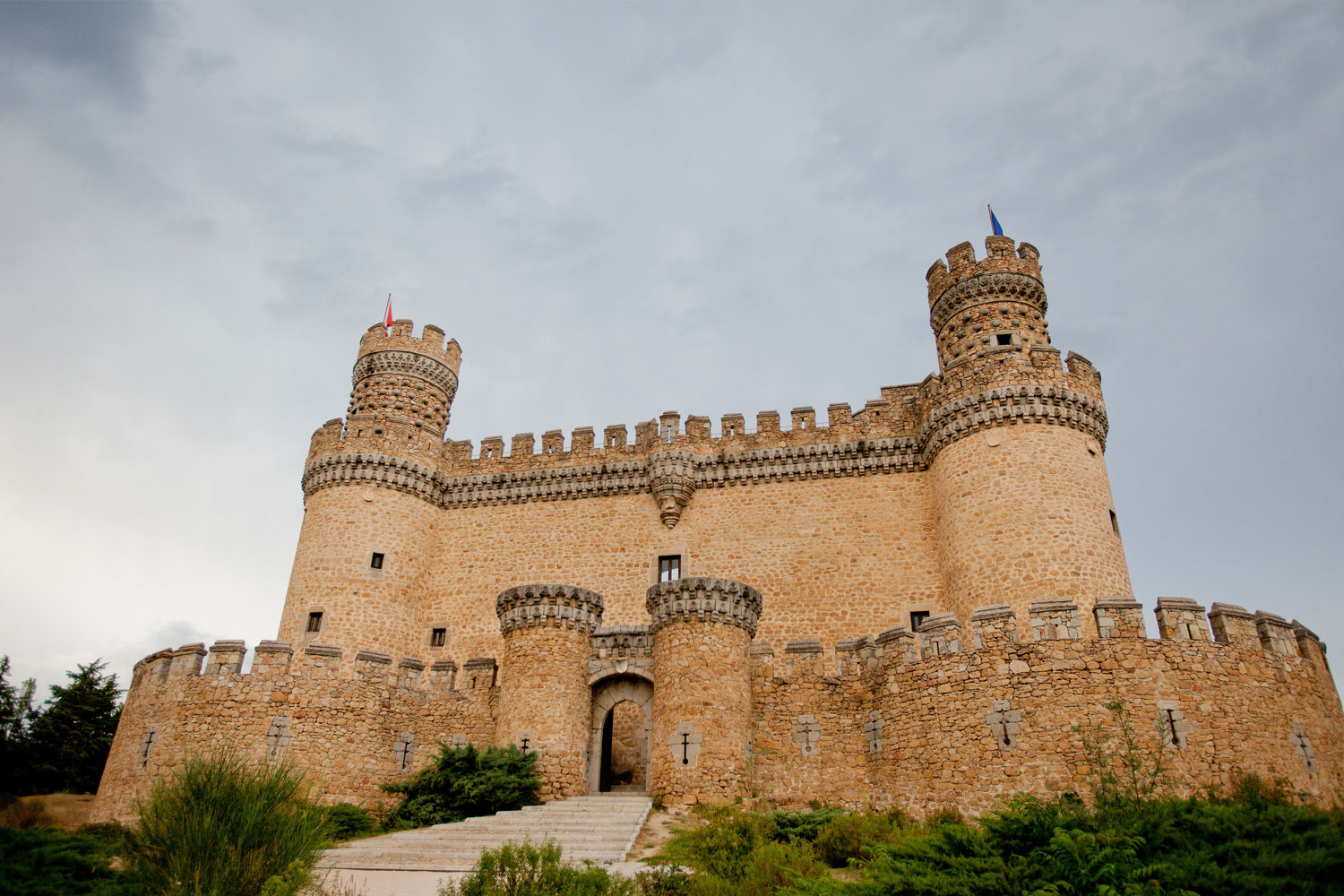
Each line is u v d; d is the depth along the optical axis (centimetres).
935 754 2345
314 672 2766
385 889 1683
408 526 3862
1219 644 2277
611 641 2848
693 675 2559
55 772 3694
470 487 4047
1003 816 1510
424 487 3966
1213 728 2170
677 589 2669
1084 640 2280
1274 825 1431
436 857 1953
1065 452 3170
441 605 3831
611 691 2825
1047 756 2191
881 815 2278
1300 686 2348
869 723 2542
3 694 3550
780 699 2652
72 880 1408
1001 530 3078
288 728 2677
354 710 2762
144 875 1420
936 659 2431
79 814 2980
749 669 2680
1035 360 3319
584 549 3809
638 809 2350
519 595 2858
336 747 2694
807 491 3669
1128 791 1747
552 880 1451
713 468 3797
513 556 3872
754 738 2612
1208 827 1462
